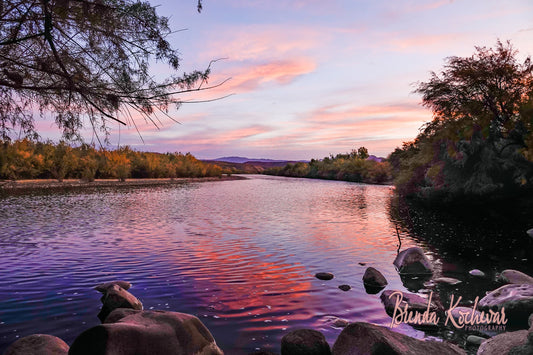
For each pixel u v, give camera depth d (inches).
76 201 836.6
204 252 335.0
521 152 709.3
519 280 242.8
